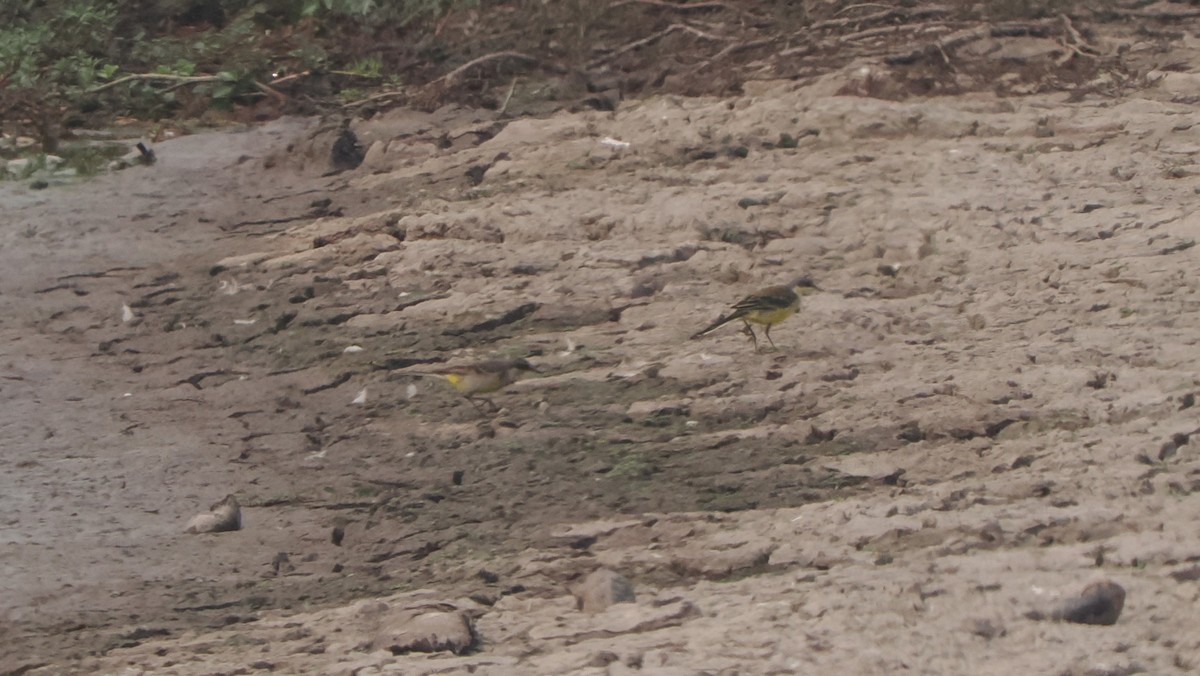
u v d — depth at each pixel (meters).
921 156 55.34
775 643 23.98
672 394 37.41
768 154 57.03
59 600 28.19
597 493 32.00
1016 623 24.19
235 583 28.92
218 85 72.00
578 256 47.47
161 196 58.72
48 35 74.31
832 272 45.00
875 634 24.03
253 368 41.69
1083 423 33.19
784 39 71.38
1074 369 36.09
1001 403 34.69
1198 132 57.44
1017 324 39.91
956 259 45.16
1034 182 51.91
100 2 77.62
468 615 25.84
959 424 33.69
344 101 71.81
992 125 59.19
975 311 41.09
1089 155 54.53
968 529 28.09
